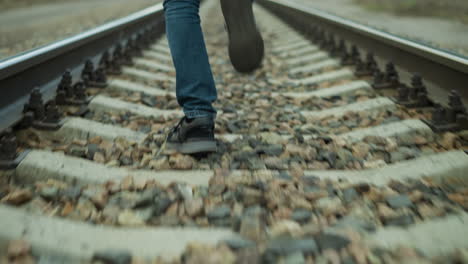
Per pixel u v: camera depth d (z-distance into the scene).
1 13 11.84
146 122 2.40
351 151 2.04
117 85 2.98
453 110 2.12
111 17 9.89
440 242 1.26
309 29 5.36
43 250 1.20
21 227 1.26
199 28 1.88
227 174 1.71
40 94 2.14
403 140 2.09
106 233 1.29
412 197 1.52
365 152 2.00
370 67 3.37
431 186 1.63
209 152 1.93
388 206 1.49
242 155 1.93
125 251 1.20
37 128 2.08
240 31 2.01
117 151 1.96
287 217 1.42
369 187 1.60
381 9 9.88
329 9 10.45
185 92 1.88
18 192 1.50
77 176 1.67
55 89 2.56
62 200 1.52
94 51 3.47
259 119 2.53
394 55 3.11
